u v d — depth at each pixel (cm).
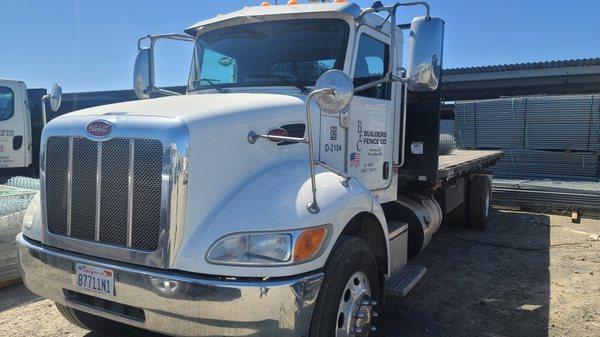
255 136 295
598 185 1045
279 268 250
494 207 1099
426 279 561
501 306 477
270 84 388
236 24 423
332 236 278
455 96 2341
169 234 254
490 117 1288
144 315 266
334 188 297
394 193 462
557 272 591
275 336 249
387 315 449
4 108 964
